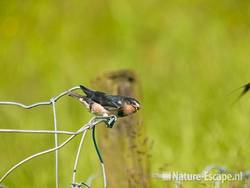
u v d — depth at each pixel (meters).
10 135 11.38
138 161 7.99
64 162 10.16
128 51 16.67
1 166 10.38
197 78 14.21
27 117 12.76
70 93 7.08
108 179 8.09
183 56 16.14
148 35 17.58
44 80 15.67
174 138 11.04
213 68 14.49
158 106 12.67
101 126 8.12
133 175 7.84
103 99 6.91
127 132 8.02
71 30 18.08
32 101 14.77
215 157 9.88
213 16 17.86
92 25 18.17
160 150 10.34
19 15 18.48
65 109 12.52
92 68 15.88
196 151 10.27
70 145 10.82
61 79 14.80
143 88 13.98
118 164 8.03
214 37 16.53
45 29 18.22
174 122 11.70
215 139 10.34
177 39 16.88
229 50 15.73
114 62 16.31
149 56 16.58
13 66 16.59
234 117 11.40
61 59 16.48
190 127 11.21
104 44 17.59
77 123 11.98
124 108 6.90
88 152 10.38
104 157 8.07
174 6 18.30
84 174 9.80
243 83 13.42
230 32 17.31
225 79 13.92
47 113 12.80
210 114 11.88
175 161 9.99
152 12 18.11
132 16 17.92
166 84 14.21
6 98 15.03
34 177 9.79
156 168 9.80
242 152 9.47
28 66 16.41
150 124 11.90
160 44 16.86
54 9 18.72
